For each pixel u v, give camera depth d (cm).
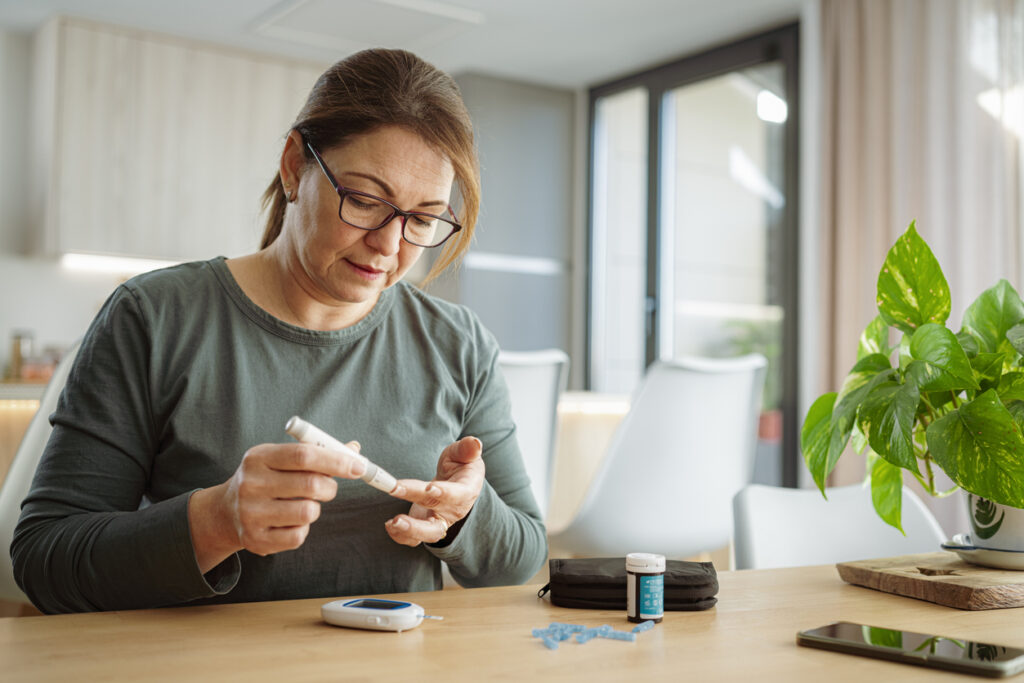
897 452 103
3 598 115
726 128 471
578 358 546
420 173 100
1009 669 72
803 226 424
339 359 112
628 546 242
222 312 108
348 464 81
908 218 372
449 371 119
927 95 366
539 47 480
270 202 118
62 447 99
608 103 541
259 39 457
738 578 115
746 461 254
